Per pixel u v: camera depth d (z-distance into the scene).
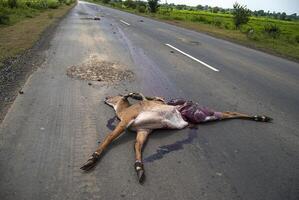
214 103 7.04
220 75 9.61
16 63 9.71
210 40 18.31
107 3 90.56
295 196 3.94
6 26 19.14
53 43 13.70
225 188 4.00
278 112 6.77
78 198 3.67
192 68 10.29
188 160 4.60
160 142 5.06
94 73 8.85
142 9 48.31
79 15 32.28
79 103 6.55
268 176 4.33
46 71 8.91
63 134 5.18
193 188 3.97
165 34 19.55
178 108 5.70
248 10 29.67
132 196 3.75
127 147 4.84
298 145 5.29
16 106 6.23
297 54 15.55
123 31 19.58
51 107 6.27
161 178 4.14
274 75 10.20
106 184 3.95
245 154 4.88
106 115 6.00
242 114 6.29
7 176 4.00
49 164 4.31
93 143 4.94
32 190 3.77
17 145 4.77
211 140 5.24
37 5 36.78
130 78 8.57
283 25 52.31
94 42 14.49
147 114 4.98
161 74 9.21
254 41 19.75
